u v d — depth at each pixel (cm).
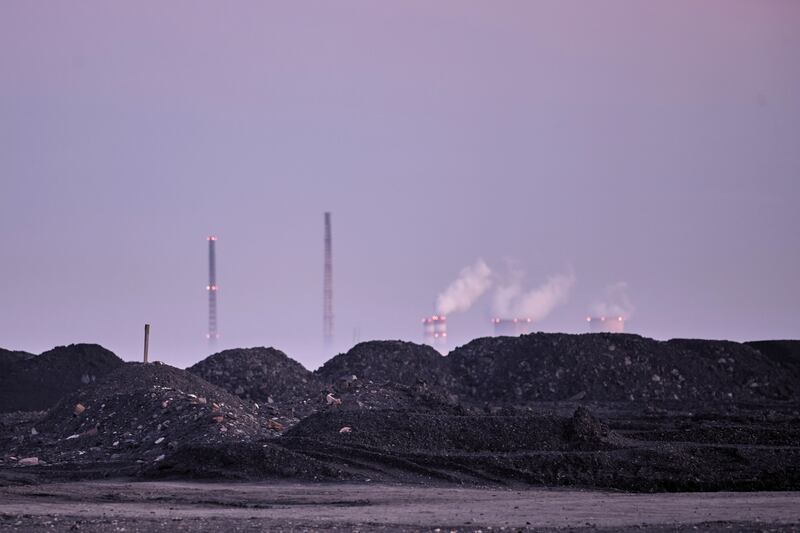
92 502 18075
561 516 15700
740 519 15075
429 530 14050
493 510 16600
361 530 14050
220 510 16975
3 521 15288
